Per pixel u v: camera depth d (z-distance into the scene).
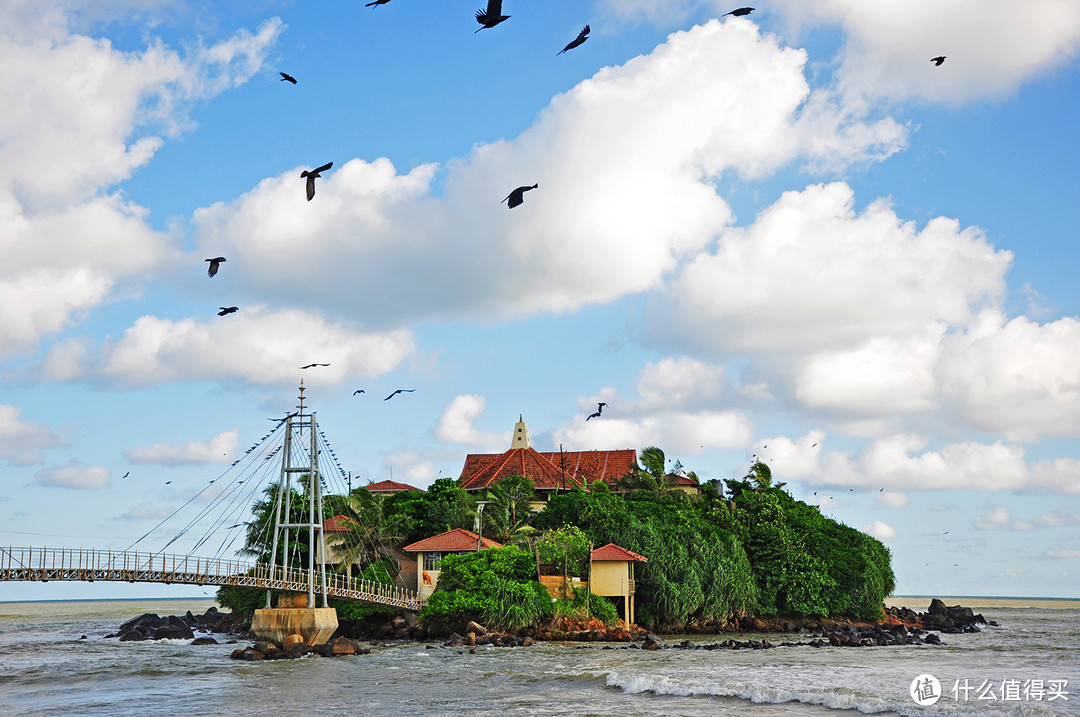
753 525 111.94
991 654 75.50
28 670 64.50
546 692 51.69
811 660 68.88
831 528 120.38
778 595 106.94
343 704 48.34
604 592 91.25
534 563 88.19
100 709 47.88
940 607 133.25
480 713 45.09
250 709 47.19
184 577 69.94
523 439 144.88
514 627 82.62
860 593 107.81
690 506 112.88
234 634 104.88
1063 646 86.38
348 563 92.19
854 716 43.59
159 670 63.62
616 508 103.62
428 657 69.88
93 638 106.38
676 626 96.69
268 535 95.25
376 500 100.69
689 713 44.38
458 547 91.19
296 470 80.12
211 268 33.69
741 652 75.44
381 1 21.08
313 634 74.06
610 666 63.62
